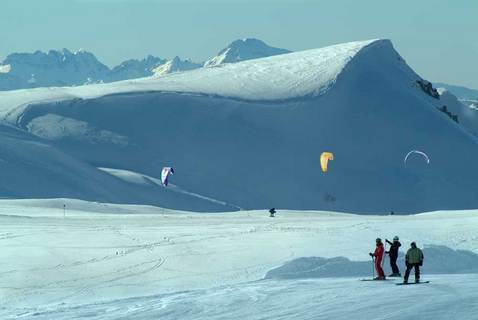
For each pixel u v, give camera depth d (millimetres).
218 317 64250
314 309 65250
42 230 140750
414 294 69875
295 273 96812
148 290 90500
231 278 96250
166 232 136875
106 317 66188
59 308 74062
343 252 111500
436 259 107625
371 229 137625
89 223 162500
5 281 94188
